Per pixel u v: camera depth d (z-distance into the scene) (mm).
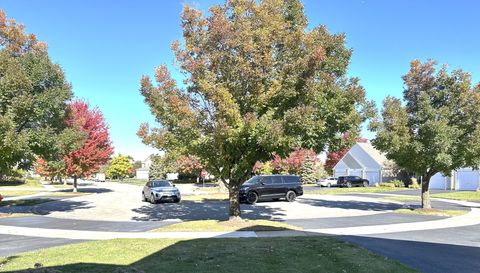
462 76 21609
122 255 10094
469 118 21422
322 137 15945
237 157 15891
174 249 10875
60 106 21172
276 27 15047
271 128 13711
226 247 11156
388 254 11000
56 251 10711
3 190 46250
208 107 15648
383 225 17422
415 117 21781
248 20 15094
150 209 24922
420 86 22438
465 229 16359
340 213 22672
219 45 14969
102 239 13445
